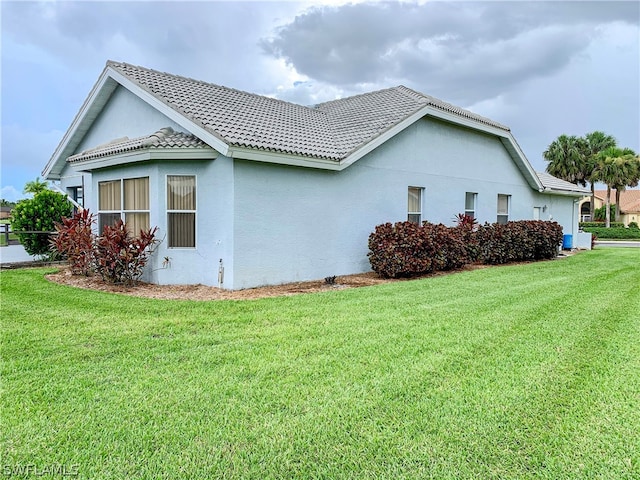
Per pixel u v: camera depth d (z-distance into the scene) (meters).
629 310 7.14
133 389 3.94
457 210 15.30
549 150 51.31
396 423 3.38
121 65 11.26
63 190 15.34
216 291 8.73
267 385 4.04
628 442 3.14
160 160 9.25
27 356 4.76
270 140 9.45
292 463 2.89
